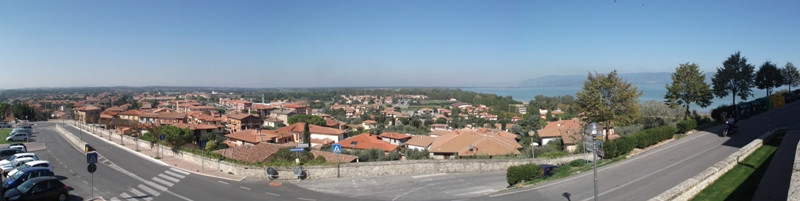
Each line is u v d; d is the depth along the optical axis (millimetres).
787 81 64188
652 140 36750
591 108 39531
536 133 79875
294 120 127000
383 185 29625
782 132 33781
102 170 34969
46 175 27297
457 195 25875
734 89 50656
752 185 18984
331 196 26609
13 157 36344
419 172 34156
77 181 30500
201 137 74500
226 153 42875
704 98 47562
